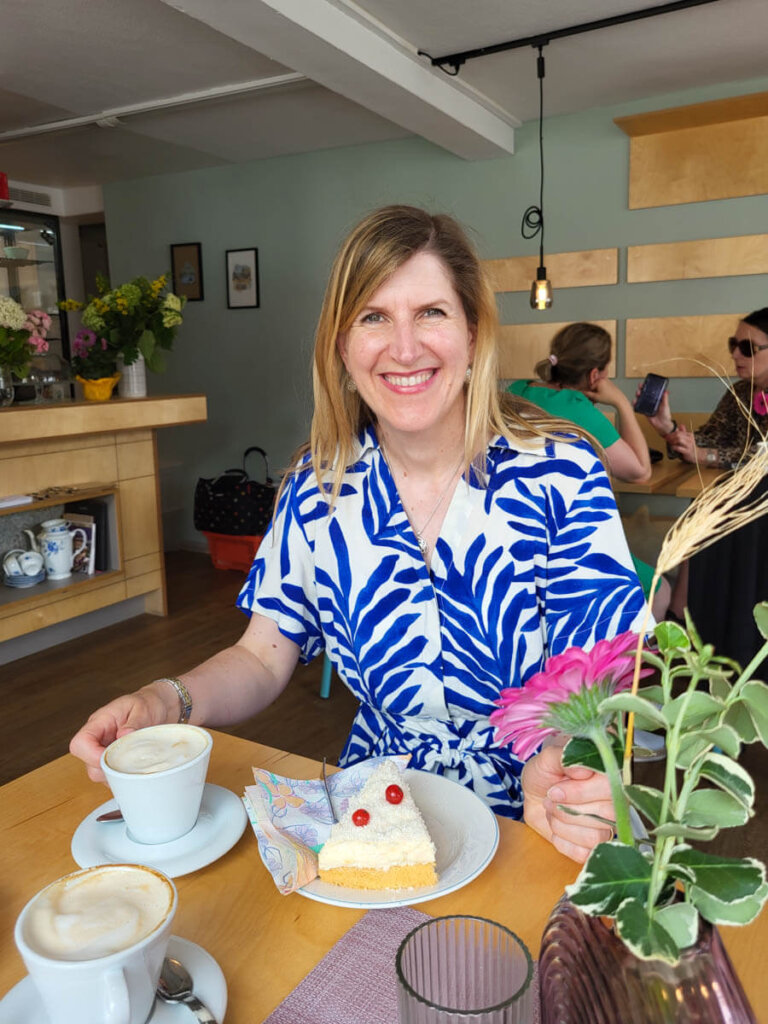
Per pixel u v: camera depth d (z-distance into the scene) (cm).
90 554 363
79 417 340
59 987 48
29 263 551
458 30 294
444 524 109
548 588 109
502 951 50
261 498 476
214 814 84
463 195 439
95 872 57
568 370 291
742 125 364
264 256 508
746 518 43
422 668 111
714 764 41
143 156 496
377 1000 60
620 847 42
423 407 103
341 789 89
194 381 552
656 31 300
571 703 43
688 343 393
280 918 70
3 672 336
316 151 476
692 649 43
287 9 248
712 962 40
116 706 93
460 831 80
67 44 309
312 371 113
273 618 118
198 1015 54
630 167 391
